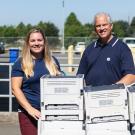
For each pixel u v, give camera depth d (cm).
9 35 7319
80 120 485
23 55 537
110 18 565
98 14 566
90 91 477
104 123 477
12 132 953
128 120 475
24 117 534
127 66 551
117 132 475
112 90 475
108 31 560
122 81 545
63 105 486
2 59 3095
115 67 556
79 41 4684
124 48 557
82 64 584
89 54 572
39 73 534
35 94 536
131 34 6588
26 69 532
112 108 475
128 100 475
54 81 485
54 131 486
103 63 560
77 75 506
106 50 560
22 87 540
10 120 1047
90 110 477
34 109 523
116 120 476
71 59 1967
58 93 486
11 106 1065
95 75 563
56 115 488
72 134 484
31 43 535
